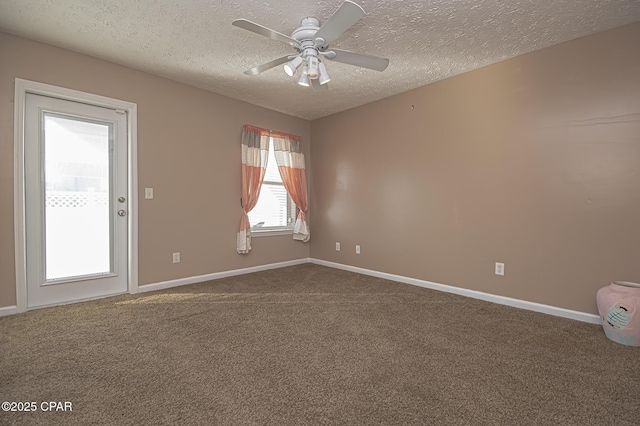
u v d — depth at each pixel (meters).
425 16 2.23
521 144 2.83
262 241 4.43
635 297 2.08
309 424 1.34
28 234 2.67
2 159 2.50
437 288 3.45
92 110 2.97
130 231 3.18
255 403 1.48
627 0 2.03
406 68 3.10
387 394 1.56
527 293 2.82
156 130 3.33
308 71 2.19
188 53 2.84
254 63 3.04
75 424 1.32
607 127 2.40
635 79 2.29
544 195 2.71
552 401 1.51
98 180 3.04
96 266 3.05
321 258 4.87
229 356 1.93
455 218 3.30
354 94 3.83
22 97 2.56
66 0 2.07
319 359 1.90
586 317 2.50
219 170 3.90
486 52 2.77
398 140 3.81
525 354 1.97
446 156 3.36
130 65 3.08
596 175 2.45
